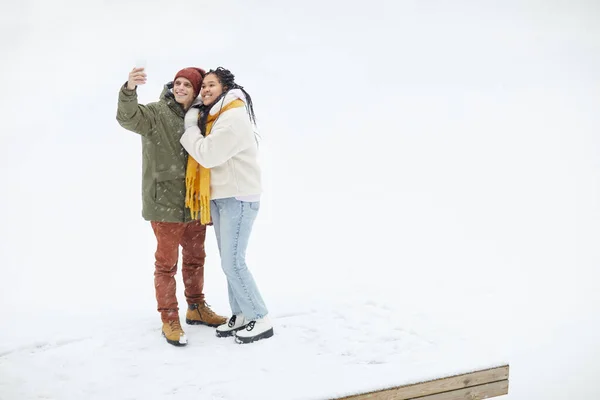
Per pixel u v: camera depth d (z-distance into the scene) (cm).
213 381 322
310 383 319
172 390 314
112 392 313
